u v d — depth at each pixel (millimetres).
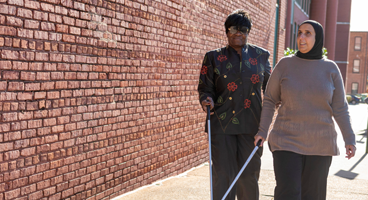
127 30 4383
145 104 4832
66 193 3684
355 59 66750
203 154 6648
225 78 3533
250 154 3436
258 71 3592
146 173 4977
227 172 3482
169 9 5242
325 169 3115
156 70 5020
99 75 3990
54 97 3449
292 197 2959
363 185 5277
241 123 3520
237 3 7770
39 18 3232
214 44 6781
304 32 3078
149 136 4977
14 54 3043
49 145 3445
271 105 3287
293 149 3045
